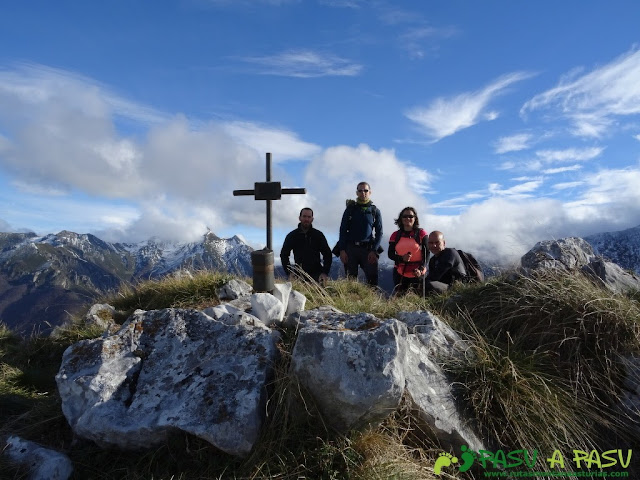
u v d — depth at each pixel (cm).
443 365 385
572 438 357
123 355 350
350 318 380
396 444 310
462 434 326
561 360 427
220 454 297
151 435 301
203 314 381
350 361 303
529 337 464
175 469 294
